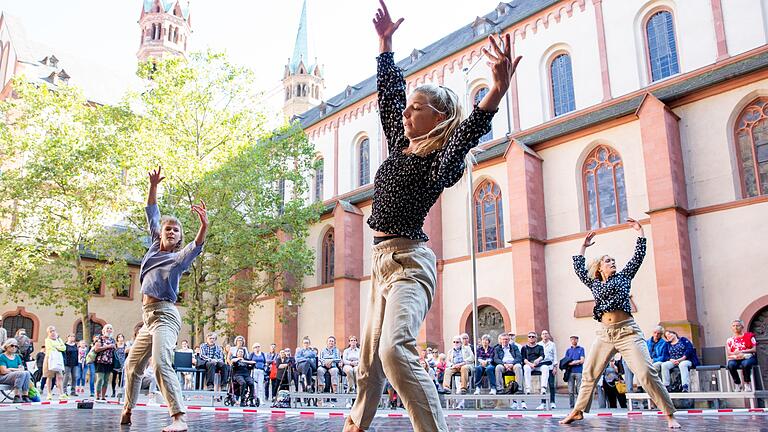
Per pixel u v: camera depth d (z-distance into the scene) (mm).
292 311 31984
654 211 20031
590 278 6418
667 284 19281
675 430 5250
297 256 27844
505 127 28188
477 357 15992
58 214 25984
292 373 17516
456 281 26266
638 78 23969
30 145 26516
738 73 19547
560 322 22578
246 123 27969
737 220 19141
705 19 22453
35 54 49969
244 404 15102
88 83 52531
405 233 2740
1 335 18359
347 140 36562
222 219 26375
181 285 27578
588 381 6434
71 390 19109
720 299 19016
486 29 30375
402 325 2555
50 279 26578
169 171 24812
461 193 26984
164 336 4836
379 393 2982
